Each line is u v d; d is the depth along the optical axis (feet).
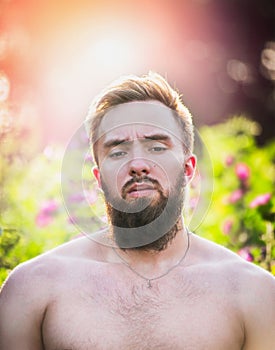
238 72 46.52
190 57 45.29
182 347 9.03
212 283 9.34
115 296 9.24
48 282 9.34
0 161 18.12
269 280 9.52
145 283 9.29
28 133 20.02
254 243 14.93
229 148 24.66
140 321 9.11
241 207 18.39
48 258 9.59
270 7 47.67
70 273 9.40
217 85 45.80
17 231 14.15
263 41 47.37
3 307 9.34
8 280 9.50
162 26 43.75
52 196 18.97
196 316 9.15
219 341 9.11
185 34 45.39
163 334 9.06
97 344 9.04
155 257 9.36
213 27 46.01
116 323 9.11
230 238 15.85
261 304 9.34
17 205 18.25
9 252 13.42
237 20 47.37
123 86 9.29
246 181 19.79
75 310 9.19
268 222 14.80
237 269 9.52
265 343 9.30
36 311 9.25
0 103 19.76
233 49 46.57
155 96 9.21
